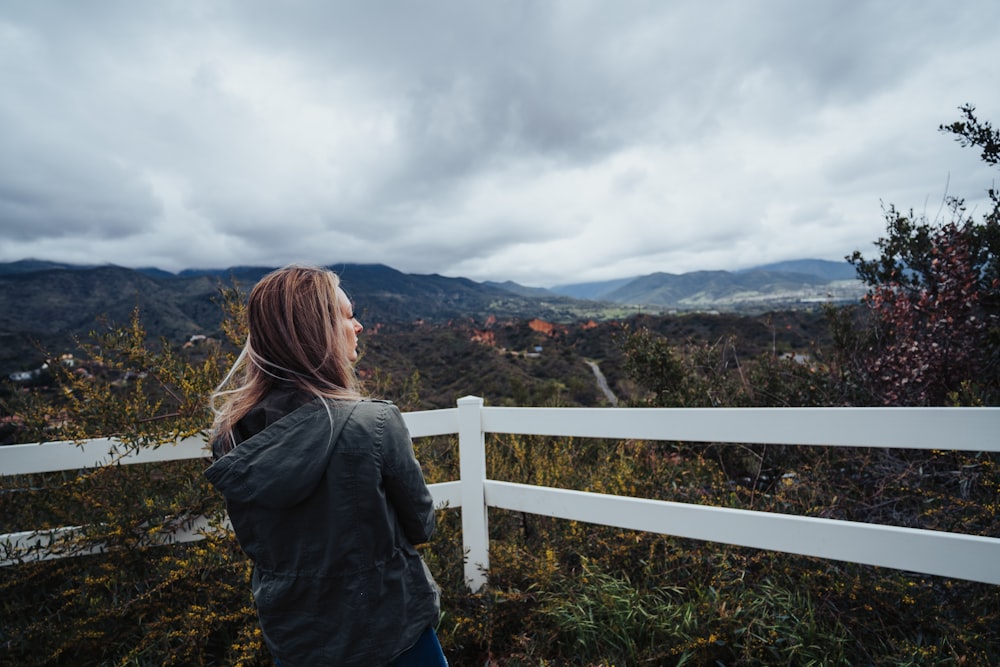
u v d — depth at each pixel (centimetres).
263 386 117
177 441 249
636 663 211
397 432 113
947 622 198
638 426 222
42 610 238
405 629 111
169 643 217
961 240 354
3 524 268
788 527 193
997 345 337
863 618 214
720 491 315
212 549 231
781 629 206
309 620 106
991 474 233
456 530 294
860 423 179
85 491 247
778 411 193
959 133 381
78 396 270
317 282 119
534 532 320
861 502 274
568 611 238
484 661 231
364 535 107
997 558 161
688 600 242
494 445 431
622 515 227
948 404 331
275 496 101
